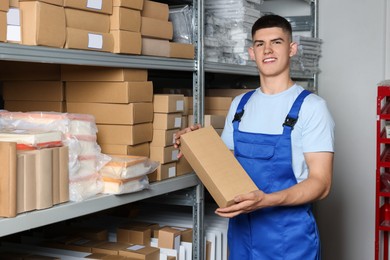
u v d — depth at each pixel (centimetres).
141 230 238
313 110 211
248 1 305
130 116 214
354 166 389
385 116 328
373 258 387
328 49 394
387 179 342
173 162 242
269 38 218
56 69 222
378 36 378
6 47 157
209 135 218
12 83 232
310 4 395
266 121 222
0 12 155
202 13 255
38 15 164
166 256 226
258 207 195
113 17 199
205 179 204
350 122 389
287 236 217
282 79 223
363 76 384
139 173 203
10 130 173
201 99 256
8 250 213
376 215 337
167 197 267
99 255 213
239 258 231
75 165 178
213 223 287
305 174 219
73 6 179
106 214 283
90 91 219
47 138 166
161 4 231
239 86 391
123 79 211
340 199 395
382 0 375
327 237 401
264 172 219
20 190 155
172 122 236
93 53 190
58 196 169
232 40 298
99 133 220
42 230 248
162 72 330
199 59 254
